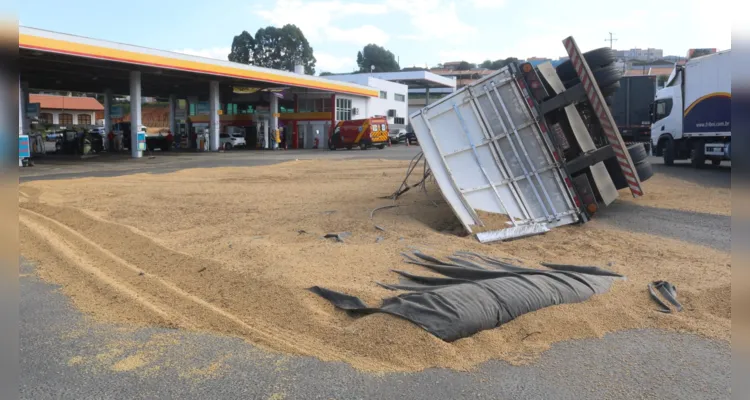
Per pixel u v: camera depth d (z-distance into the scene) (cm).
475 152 968
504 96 976
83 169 2359
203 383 392
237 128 5497
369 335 459
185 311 532
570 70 1065
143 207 1176
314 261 684
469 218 913
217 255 723
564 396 376
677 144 2122
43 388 383
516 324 486
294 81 4681
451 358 427
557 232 932
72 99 7819
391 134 6028
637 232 928
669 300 554
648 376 404
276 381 395
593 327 489
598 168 995
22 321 506
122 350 446
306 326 493
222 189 1533
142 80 4522
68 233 876
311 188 1547
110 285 602
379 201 1237
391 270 655
